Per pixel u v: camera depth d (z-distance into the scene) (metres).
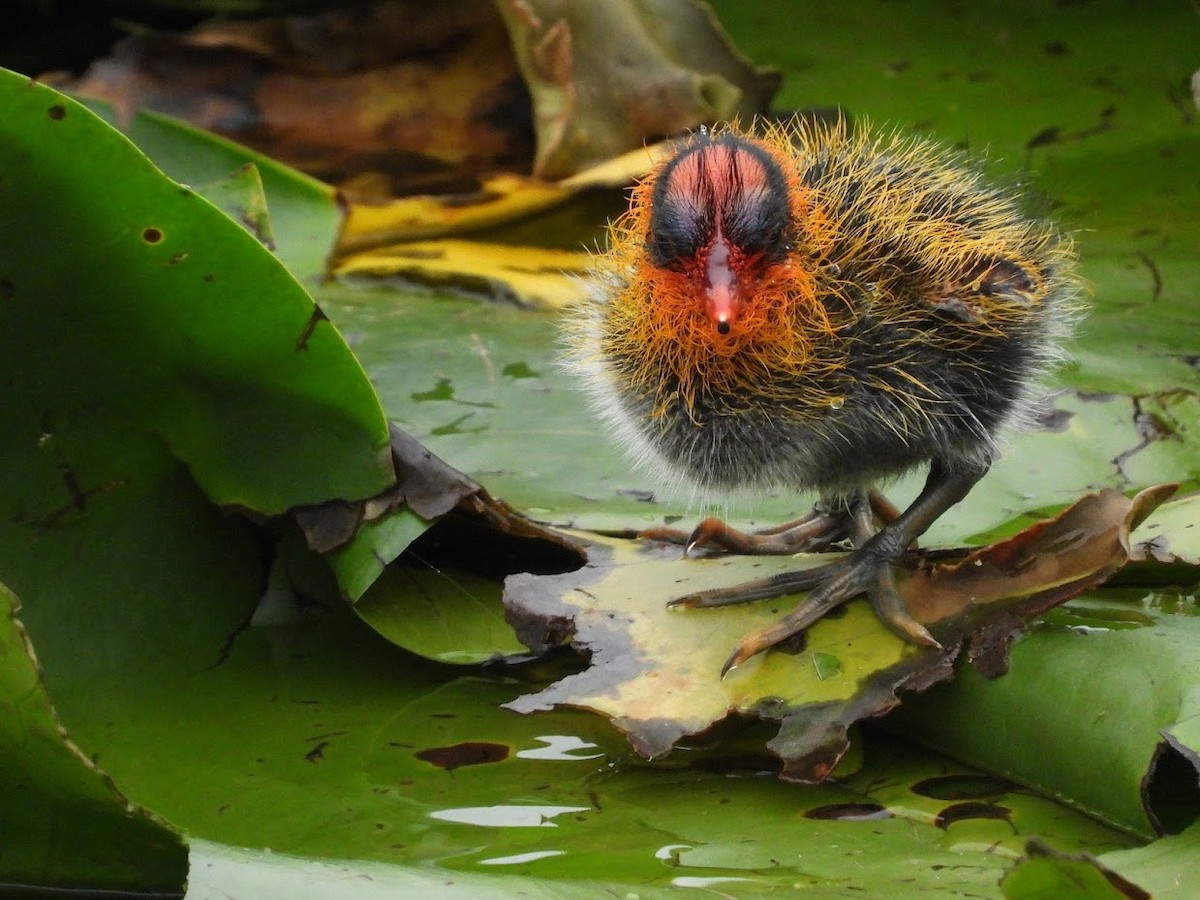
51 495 2.72
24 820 2.67
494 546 2.76
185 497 2.74
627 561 2.74
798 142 2.94
